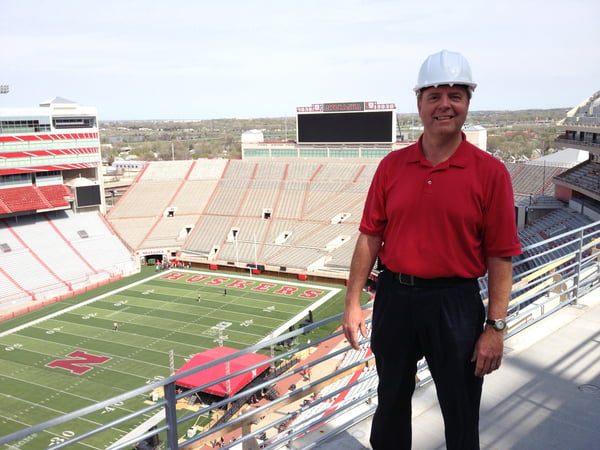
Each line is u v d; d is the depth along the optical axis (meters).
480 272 3.29
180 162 69.75
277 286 48.50
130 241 58.25
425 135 3.23
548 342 6.78
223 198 64.12
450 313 3.25
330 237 54.28
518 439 4.91
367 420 5.41
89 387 29.64
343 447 4.95
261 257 53.84
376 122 59.91
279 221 58.88
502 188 3.10
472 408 3.40
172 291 47.72
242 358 28.00
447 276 3.25
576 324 7.30
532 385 5.79
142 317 41.09
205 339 36.31
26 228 53.78
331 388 23.95
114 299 45.75
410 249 3.25
